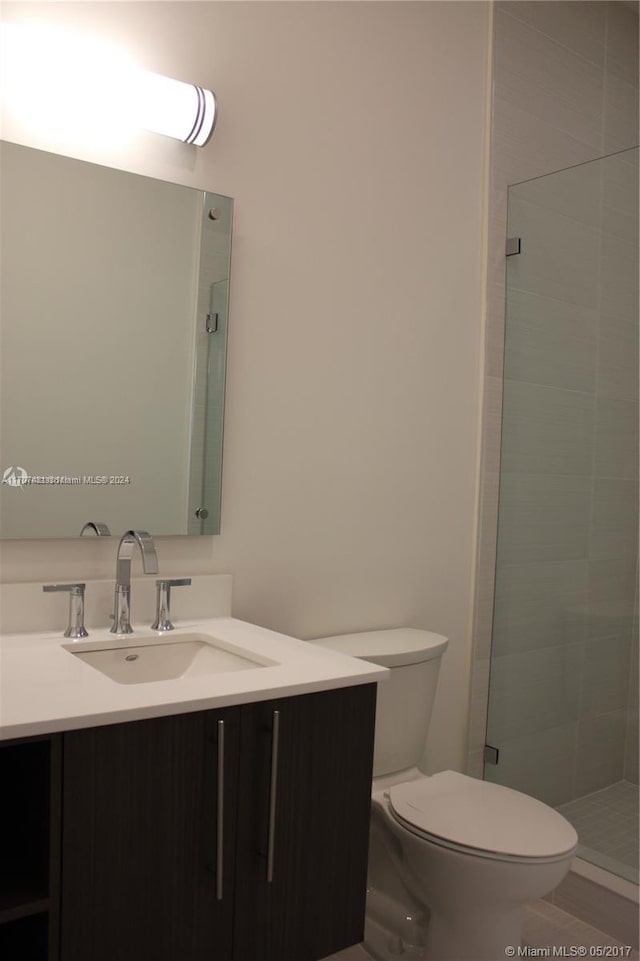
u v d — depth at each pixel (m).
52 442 1.62
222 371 1.84
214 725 1.28
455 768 2.43
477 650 2.44
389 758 1.97
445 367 2.33
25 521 1.60
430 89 2.25
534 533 2.39
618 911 2.01
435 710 2.36
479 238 2.41
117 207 1.68
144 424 1.73
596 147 2.72
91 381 1.66
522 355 2.42
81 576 1.68
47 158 1.59
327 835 1.44
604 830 2.15
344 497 2.10
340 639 2.05
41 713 1.12
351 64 2.07
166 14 1.74
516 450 2.43
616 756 2.13
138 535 1.56
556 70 2.58
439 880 1.68
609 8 2.74
